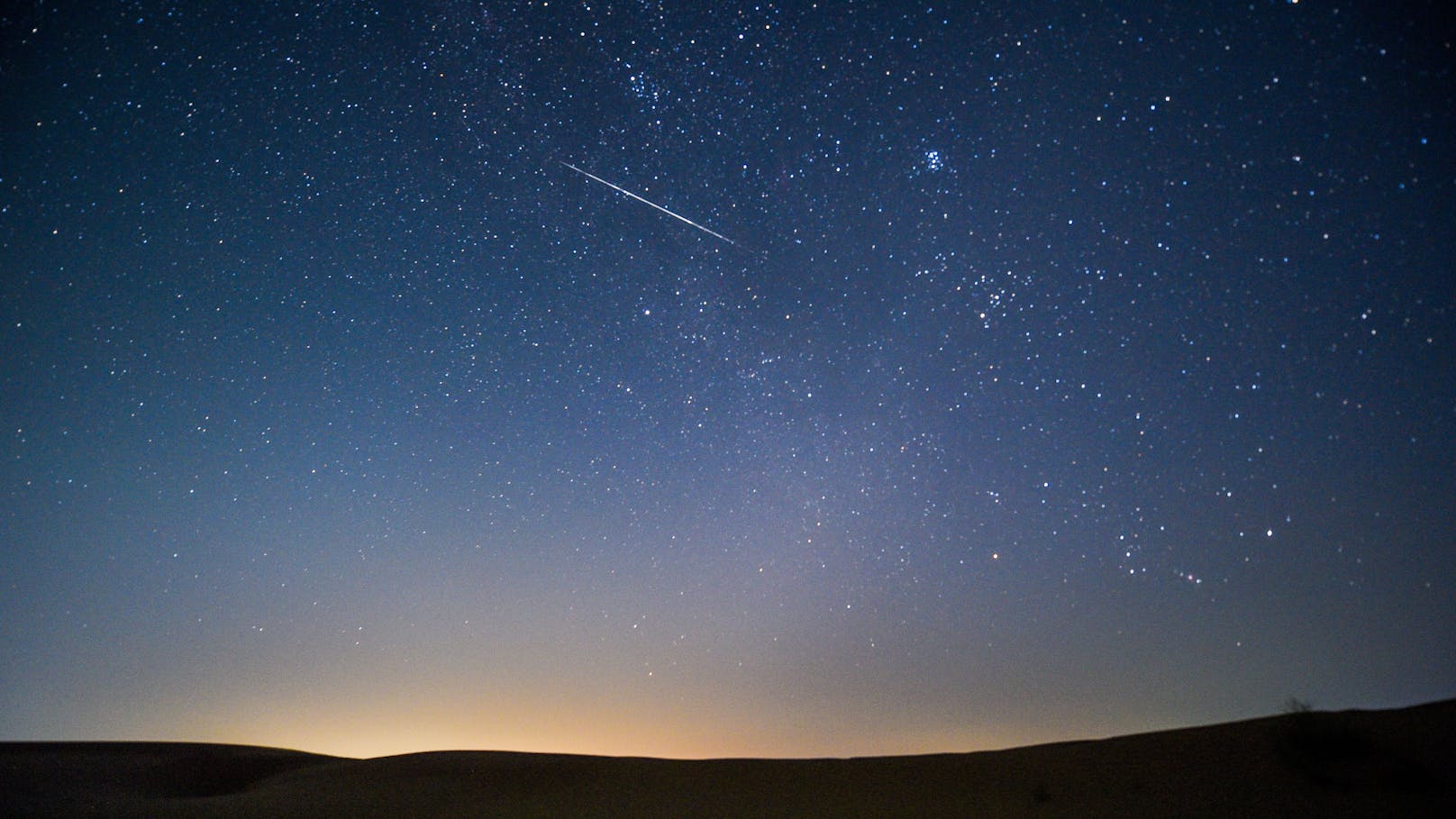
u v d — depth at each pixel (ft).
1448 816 37.04
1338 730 47.93
